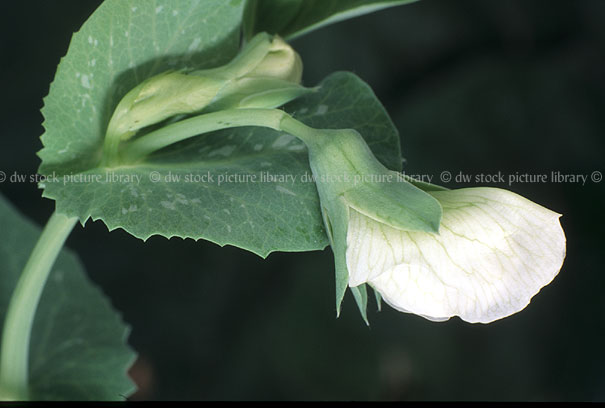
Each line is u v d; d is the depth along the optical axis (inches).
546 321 12.8
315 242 7.0
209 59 7.3
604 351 12.5
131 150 7.1
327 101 7.4
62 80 7.0
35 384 8.0
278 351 12.4
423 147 13.3
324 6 7.6
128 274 12.5
